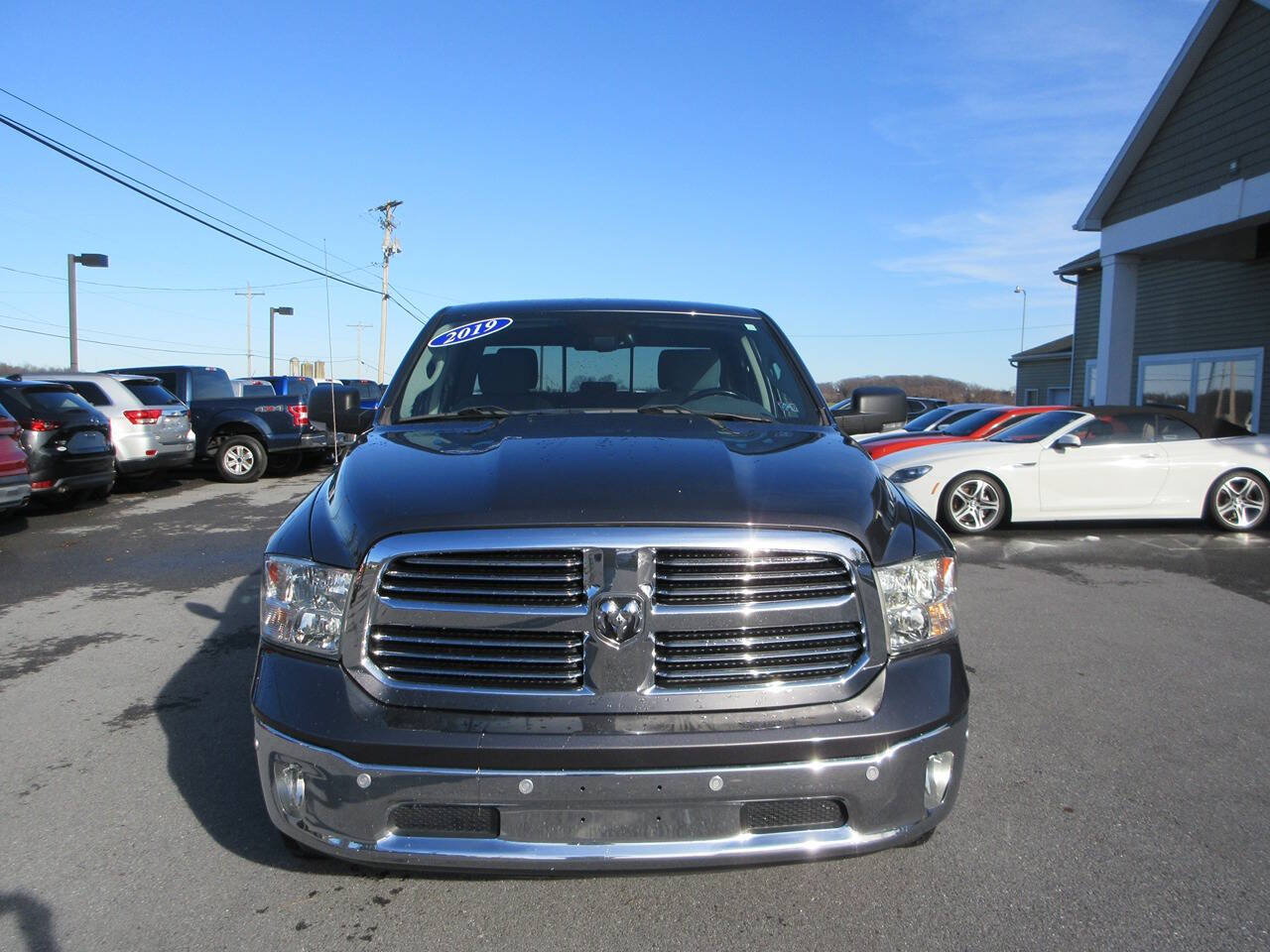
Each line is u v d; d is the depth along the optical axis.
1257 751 3.68
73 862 2.84
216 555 8.02
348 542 2.32
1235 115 11.82
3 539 8.84
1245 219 11.63
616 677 2.18
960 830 3.03
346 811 2.19
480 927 2.49
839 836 2.23
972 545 8.26
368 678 2.23
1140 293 18.17
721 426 3.18
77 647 5.22
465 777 2.13
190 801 3.26
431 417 3.48
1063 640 5.25
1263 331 14.98
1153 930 2.47
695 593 2.22
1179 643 5.19
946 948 2.40
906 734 2.23
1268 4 10.98
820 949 2.39
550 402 3.61
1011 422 10.31
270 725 2.28
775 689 2.22
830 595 2.27
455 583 2.22
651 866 2.16
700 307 4.09
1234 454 8.93
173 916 2.54
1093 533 8.95
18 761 3.63
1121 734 3.86
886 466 9.36
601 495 2.31
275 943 2.42
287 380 19.14
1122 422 9.06
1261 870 2.78
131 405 11.77
